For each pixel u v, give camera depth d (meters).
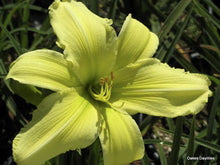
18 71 0.24
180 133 0.31
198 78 0.28
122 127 0.26
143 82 0.29
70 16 0.28
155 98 0.28
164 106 0.28
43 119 0.24
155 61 0.29
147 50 0.30
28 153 0.23
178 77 0.28
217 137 0.39
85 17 0.28
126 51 0.29
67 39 0.27
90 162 0.30
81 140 0.24
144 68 0.29
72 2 0.29
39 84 0.25
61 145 0.24
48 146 0.23
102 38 0.28
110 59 0.29
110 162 0.25
